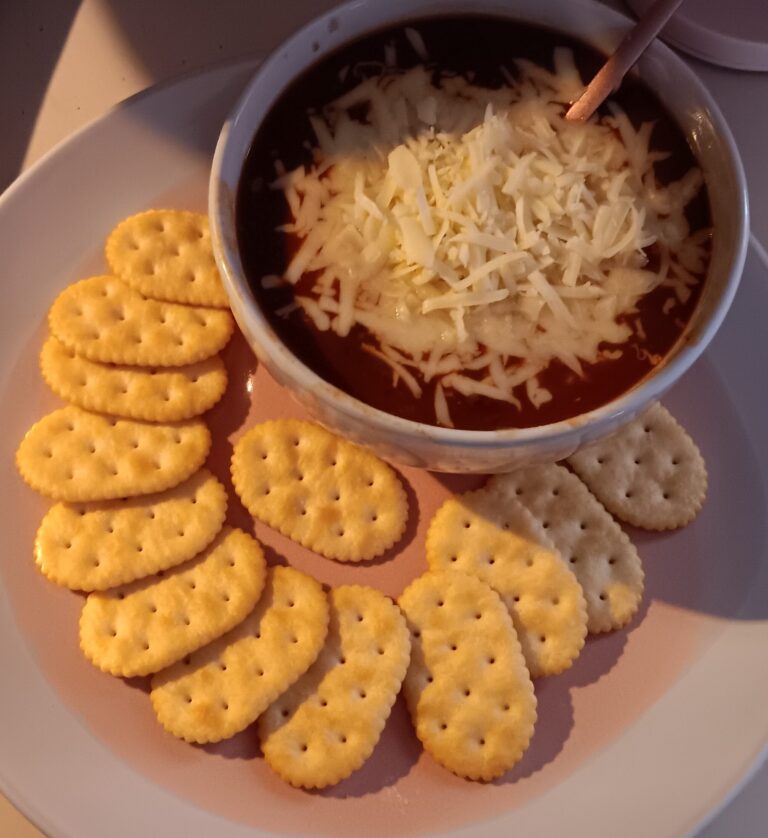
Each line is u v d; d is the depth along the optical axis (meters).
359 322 0.24
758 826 0.26
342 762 0.24
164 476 0.27
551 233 0.24
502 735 0.25
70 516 0.26
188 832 0.23
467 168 0.24
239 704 0.24
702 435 0.28
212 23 0.32
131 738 0.24
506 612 0.26
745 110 0.32
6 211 0.28
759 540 0.27
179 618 0.25
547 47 0.27
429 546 0.27
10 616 0.25
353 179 0.25
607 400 0.23
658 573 0.27
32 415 0.27
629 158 0.26
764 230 0.31
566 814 0.24
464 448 0.22
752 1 0.32
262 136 0.25
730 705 0.25
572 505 0.27
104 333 0.28
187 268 0.29
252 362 0.28
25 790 0.23
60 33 0.32
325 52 0.26
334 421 0.23
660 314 0.24
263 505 0.27
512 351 0.24
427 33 0.27
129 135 0.29
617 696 0.25
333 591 0.26
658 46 0.26
